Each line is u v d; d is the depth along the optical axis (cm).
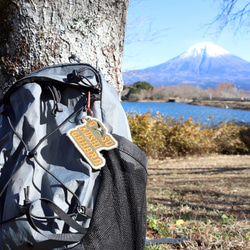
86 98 164
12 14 204
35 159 145
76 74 160
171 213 383
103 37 224
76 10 211
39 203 139
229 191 567
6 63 212
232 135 1245
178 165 931
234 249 243
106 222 141
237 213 402
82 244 137
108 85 181
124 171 150
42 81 163
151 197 521
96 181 147
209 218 358
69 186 140
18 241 134
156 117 1130
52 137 156
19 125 153
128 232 150
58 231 136
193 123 1149
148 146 1024
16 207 136
